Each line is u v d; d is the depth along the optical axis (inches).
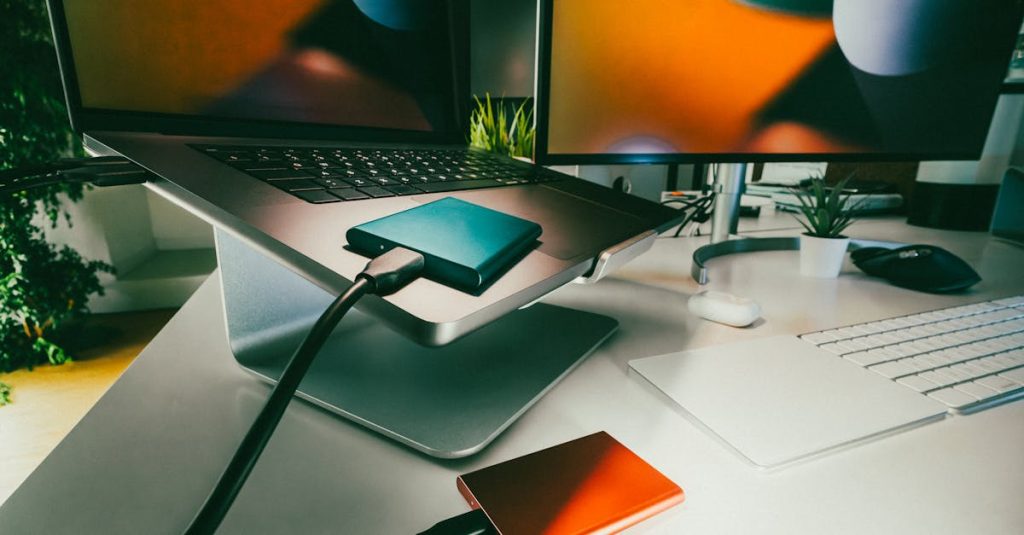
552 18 20.7
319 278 9.4
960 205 38.6
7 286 79.6
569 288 22.4
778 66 25.5
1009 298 21.0
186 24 14.1
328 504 8.9
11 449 60.9
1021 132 36.4
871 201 44.2
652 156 24.4
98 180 10.3
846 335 16.8
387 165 16.0
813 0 25.2
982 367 14.6
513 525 8.2
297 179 12.5
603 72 22.3
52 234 97.5
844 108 27.4
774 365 14.4
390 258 8.9
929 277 22.9
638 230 15.5
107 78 12.7
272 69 16.1
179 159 11.9
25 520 8.2
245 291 13.1
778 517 9.0
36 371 79.7
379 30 19.5
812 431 11.2
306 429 11.0
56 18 11.9
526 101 45.0
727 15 23.9
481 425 10.7
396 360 13.6
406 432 10.4
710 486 9.8
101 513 8.4
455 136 23.6
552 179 19.4
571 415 12.0
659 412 12.2
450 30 22.6
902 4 26.4
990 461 10.7
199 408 11.6
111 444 10.2
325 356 13.7
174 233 124.3
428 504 9.0
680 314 19.3
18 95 78.0
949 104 29.2
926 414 12.1
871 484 9.9
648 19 22.5
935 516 9.1
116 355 86.4
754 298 21.7
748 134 26.0
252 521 8.5
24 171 9.5
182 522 8.2
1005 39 29.0
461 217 11.4
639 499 8.9
